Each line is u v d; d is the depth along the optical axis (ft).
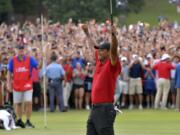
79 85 176.76
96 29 190.39
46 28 194.18
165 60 175.63
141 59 179.93
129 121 141.69
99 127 77.92
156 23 390.63
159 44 183.62
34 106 174.81
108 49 79.00
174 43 186.09
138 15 390.21
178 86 172.04
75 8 286.66
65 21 286.05
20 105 126.00
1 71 147.02
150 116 154.51
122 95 180.34
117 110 79.36
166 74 175.52
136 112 166.61
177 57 177.47
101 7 285.43
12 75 128.57
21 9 385.91
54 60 170.81
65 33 191.62
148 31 194.59
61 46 178.09
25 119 146.41
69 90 175.32
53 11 290.15
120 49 180.34
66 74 174.70
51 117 152.87
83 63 176.55
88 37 82.48
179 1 309.63
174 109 176.24
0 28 195.31
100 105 78.48
